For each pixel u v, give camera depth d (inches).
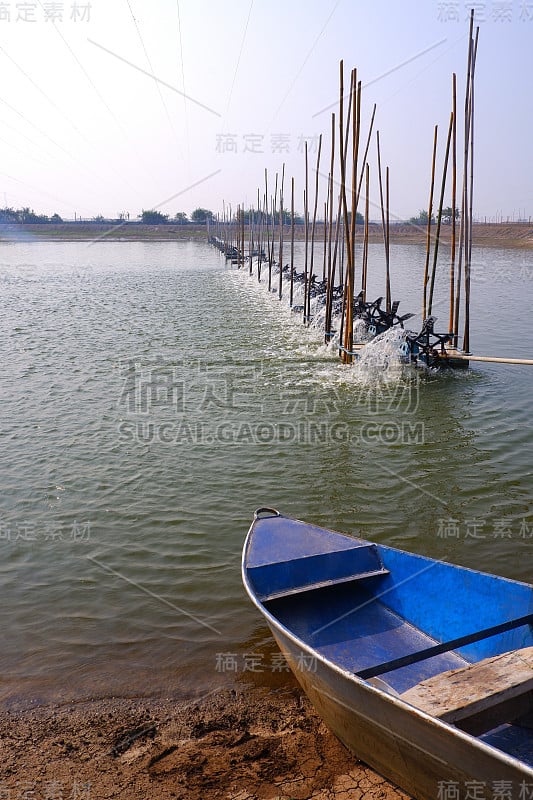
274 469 471.8
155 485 443.8
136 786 204.4
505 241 3127.5
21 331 1043.3
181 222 4210.1
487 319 1128.8
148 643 283.9
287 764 214.4
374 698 185.2
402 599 281.4
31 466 475.2
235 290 1653.5
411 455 499.8
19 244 3646.7
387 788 203.9
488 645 244.1
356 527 387.9
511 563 346.0
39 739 226.8
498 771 159.6
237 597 317.7
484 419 586.9
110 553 358.9
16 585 330.0
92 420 580.1
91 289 1663.4
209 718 237.8
